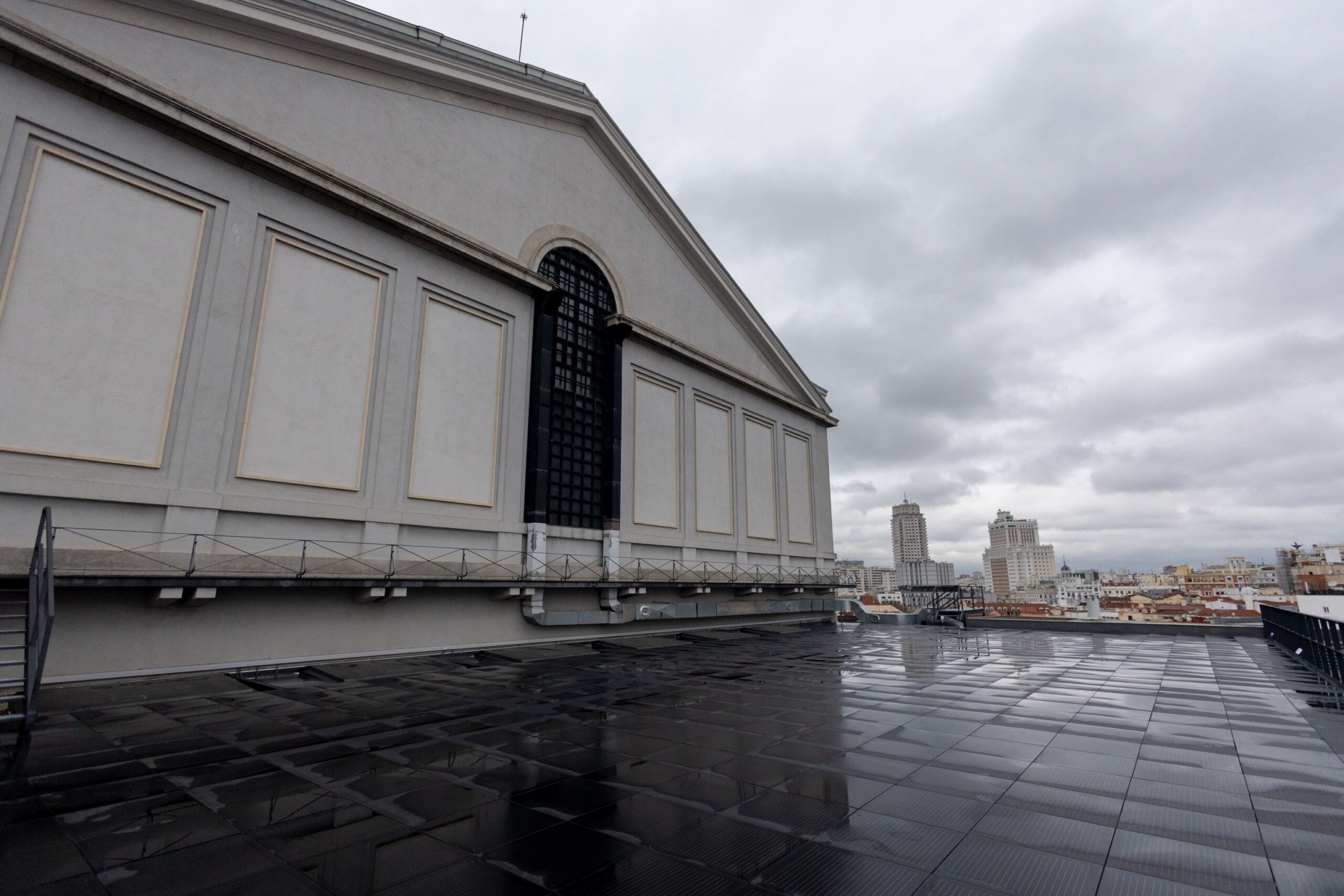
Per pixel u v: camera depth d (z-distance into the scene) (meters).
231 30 14.44
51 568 7.95
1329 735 8.09
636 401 24.55
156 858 4.34
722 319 31.05
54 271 11.38
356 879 4.05
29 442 10.84
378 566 15.30
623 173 25.83
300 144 15.38
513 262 19.33
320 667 13.62
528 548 18.88
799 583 31.47
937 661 16.72
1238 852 4.50
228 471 13.13
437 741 7.70
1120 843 4.66
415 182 17.81
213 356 13.12
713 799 5.65
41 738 7.70
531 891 3.93
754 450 31.62
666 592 24.58
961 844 4.65
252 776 6.25
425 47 17.98
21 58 11.27
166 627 11.98
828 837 4.79
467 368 18.31
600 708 9.95
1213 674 14.11
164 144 12.96
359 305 15.92
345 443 15.20
